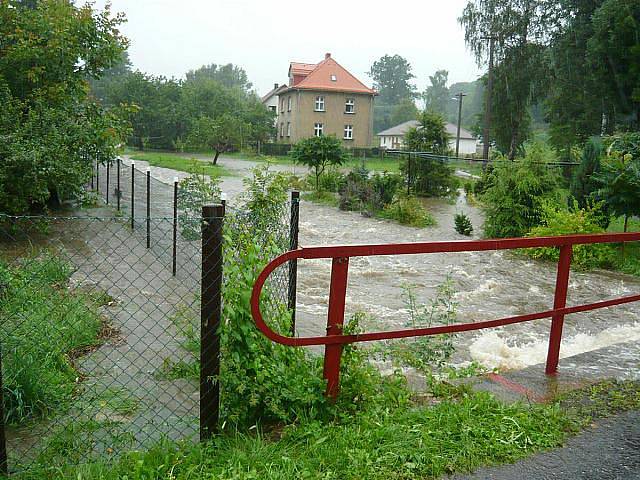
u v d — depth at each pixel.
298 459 3.27
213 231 3.40
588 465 3.42
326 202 23.16
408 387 4.43
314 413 3.70
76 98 15.64
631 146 15.28
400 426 3.62
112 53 16.06
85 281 8.55
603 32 26.69
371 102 60.38
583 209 13.49
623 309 9.22
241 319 3.63
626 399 4.27
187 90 58.22
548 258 13.41
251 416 3.71
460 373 4.67
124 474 3.22
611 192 12.95
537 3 36.97
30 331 5.26
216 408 3.53
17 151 11.98
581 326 8.29
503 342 7.40
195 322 6.06
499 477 3.29
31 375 4.39
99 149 15.01
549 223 13.52
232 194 21.77
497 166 15.87
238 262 3.82
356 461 3.27
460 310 9.09
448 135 28.16
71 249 10.98
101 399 4.58
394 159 51.97
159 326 6.58
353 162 44.66
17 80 14.56
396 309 8.90
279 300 4.73
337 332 3.73
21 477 3.25
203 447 3.41
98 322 6.39
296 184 27.14
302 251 3.50
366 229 17.39
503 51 37.72
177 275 9.27
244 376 3.62
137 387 4.93
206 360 3.48
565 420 3.89
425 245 3.80
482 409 3.91
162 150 55.09
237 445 3.42
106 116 15.48
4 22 14.62
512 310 9.25
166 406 4.54
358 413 3.75
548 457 3.50
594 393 4.36
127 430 4.02
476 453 3.46
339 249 3.60
